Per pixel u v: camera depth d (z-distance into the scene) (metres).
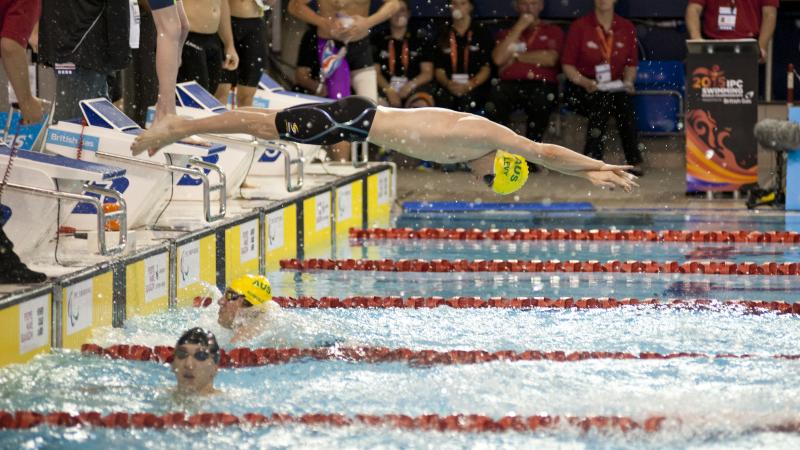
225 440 10.92
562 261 21.23
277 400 12.15
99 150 18.02
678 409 11.78
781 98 37.41
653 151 36.72
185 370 12.20
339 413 11.73
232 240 19.50
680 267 20.62
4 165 14.84
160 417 11.33
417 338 15.12
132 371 13.27
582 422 11.32
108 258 15.54
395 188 30.05
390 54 35.12
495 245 23.62
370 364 13.62
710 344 14.72
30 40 22.09
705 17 32.31
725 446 10.79
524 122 36.56
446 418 11.33
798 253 22.28
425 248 23.25
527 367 13.37
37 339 13.61
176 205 21.34
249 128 13.24
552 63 35.12
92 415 11.35
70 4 18.86
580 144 36.56
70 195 14.58
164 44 16.23
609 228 25.30
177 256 17.38
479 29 35.06
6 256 13.77
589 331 15.56
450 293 18.55
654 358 13.76
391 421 11.38
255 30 25.45
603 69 34.12
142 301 16.33
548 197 30.70
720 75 29.30
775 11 32.12
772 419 11.45
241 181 22.56
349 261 21.30
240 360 13.63
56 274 14.30
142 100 23.36
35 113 17.95
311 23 30.95
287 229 22.31
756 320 16.17
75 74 19.41
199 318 16.20
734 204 28.97
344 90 31.14
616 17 34.34
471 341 14.97
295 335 14.73
